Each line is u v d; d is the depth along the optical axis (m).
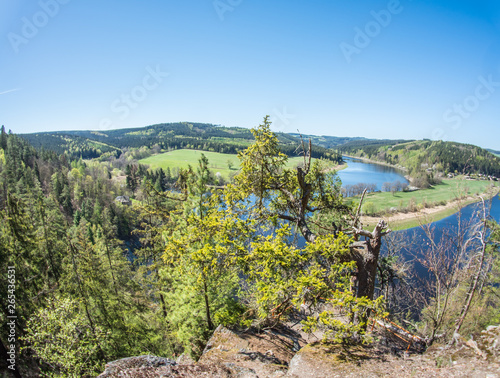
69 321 16.00
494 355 6.28
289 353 11.37
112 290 21.64
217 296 14.32
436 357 7.40
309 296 9.64
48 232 23.78
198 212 14.09
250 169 13.37
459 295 13.73
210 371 7.77
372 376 7.25
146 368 7.57
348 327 8.33
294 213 13.96
